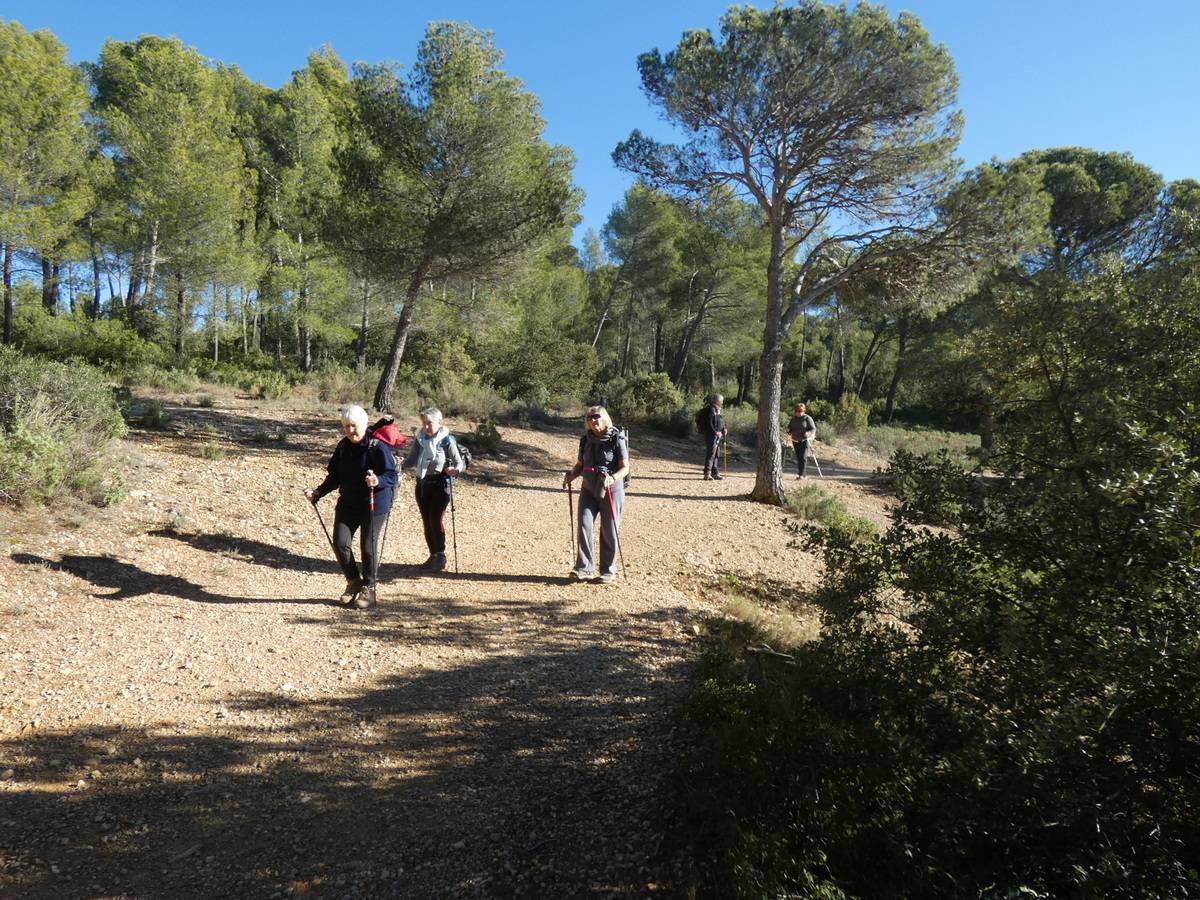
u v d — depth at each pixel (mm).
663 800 3115
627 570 7441
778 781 2732
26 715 3496
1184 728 2279
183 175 23734
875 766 2580
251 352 29672
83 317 24094
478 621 5500
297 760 3395
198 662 4312
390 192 15703
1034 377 3646
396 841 2852
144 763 3250
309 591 5891
